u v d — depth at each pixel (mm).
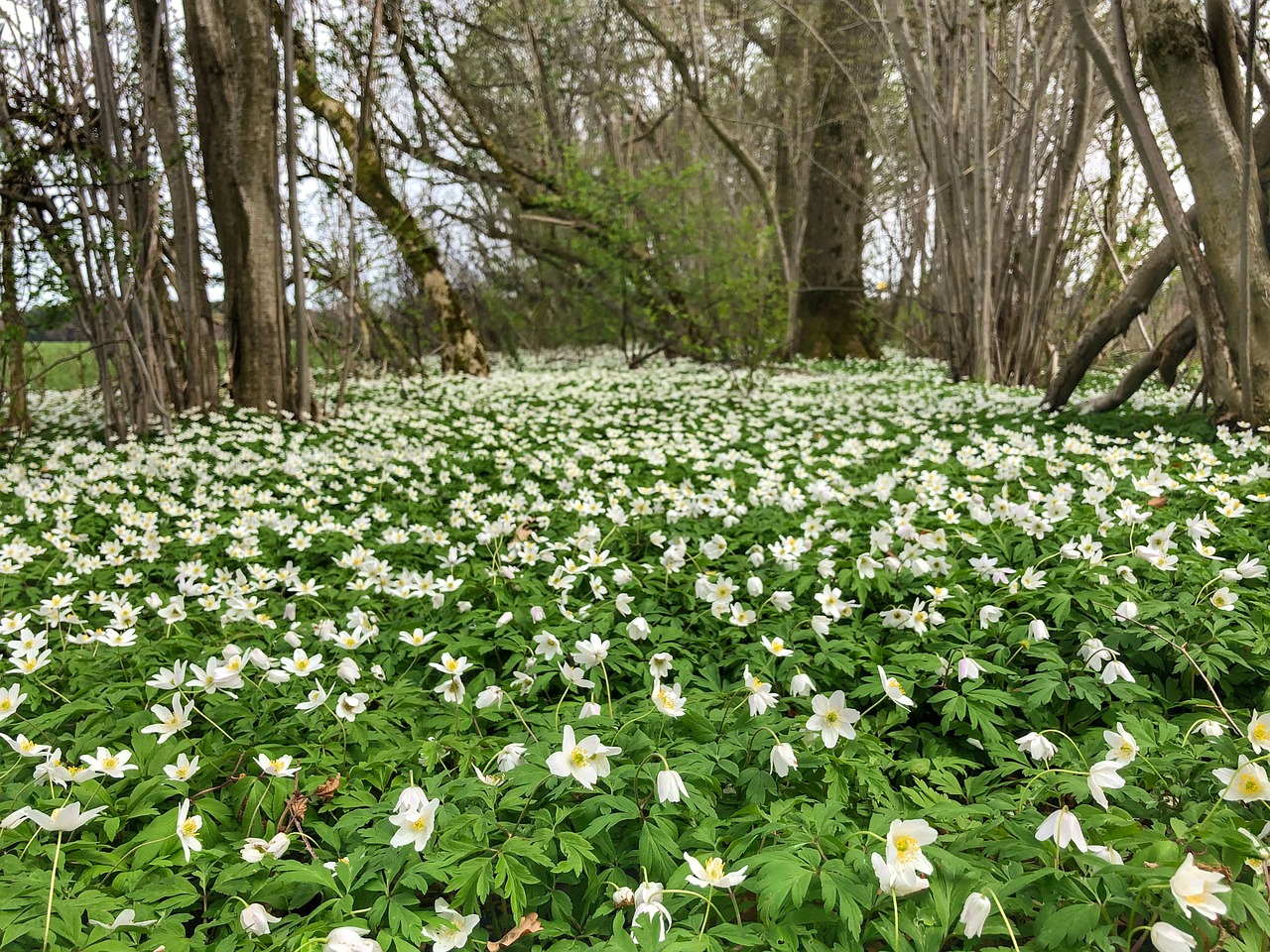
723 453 8461
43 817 2072
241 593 4172
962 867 1964
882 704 3139
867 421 10086
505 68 22453
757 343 14406
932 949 1815
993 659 3217
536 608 3629
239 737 2955
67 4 8711
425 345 23922
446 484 7398
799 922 1920
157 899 2102
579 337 21203
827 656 3205
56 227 8672
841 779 2453
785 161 20672
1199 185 6707
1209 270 6859
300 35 11242
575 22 20938
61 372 18141
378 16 10531
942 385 13578
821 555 4316
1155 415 8328
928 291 20344
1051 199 12375
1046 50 12188
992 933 1881
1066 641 3369
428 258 17406
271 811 2471
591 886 2131
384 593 4367
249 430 9805
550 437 9719
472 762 2646
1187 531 4312
